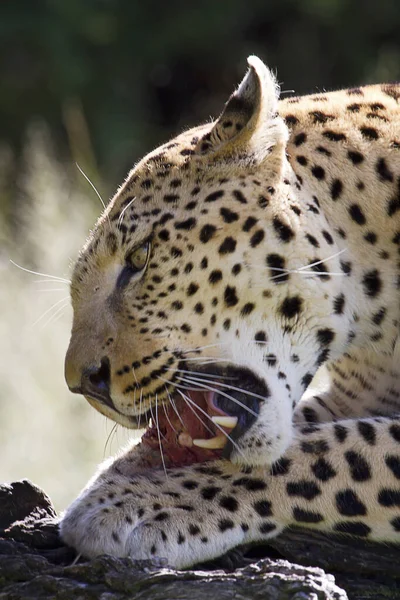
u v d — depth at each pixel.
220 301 9.39
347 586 8.73
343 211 9.88
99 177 26.56
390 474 9.04
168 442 9.59
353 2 35.66
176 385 9.45
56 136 31.69
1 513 9.10
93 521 8.71
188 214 9.45
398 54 34.56
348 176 9.96
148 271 9.45
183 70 36.69
